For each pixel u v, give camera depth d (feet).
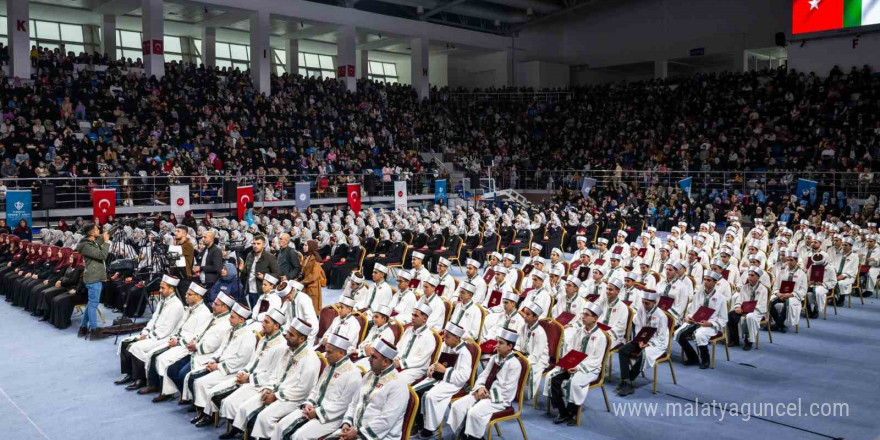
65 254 55.72
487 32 160.86
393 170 120.98
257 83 124.88
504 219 94.43
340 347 25.18
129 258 56.59
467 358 28.53
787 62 138.00
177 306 35.73
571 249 90.74
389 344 24.13
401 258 73.05
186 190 86.07
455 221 91.09
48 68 104.58
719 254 52.11
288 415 25.75
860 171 108.17
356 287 42.09
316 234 80.79
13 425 30.32
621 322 36.29
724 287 45.47
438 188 113.91
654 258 62.18
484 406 26.91
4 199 83.76
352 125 130.11
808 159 119.14
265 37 125.08
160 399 33.24
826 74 132.26
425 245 79.82
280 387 27.07
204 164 101.14
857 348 43.60
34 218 85.81
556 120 155.84
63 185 87.35
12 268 62.90
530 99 162.71
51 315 50.60
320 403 25.44
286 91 129.90
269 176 107.45
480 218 97.55
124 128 101.04
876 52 125.80
